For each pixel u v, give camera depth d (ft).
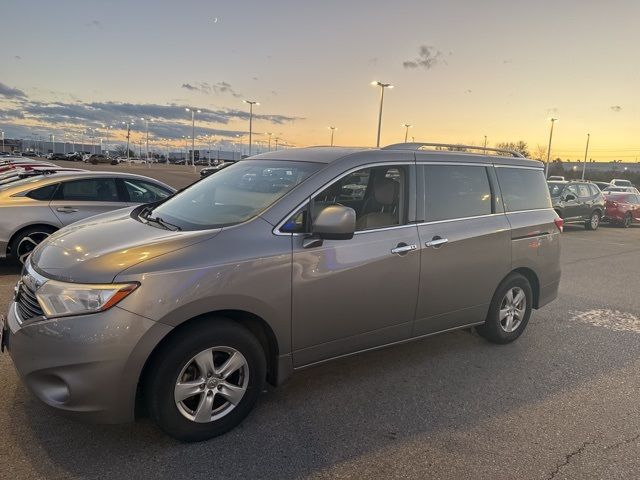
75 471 8.76
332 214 10.30
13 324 9.31
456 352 15.28
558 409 11.89
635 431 10.99
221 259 9.56
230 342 9.78
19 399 11.04
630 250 40.11
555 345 16.29
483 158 15.02
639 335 17.61
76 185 23.72
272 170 12.32
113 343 8.54
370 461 9.49
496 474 9.26
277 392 12.16
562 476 9.28
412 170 13.01
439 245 13.01
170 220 11.48
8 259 22.50
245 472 8.96
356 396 12.09
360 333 11.84
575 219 53.26
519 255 15.39
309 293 10.67
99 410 8.72
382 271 11.84
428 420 11.11
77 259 9.33
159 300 8.84
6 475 8.58
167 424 9.31
